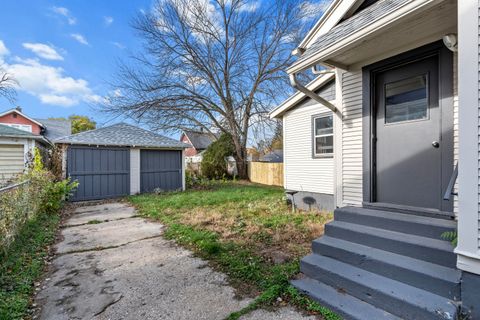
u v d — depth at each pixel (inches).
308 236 168.7
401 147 128.4
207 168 636.7
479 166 72.6
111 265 134.7
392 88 132.7
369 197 138.7
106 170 374.3
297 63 137.5
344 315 86.8
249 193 378.6
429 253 93.7
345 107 151.9
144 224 220.7
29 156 329.1
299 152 267.4
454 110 107.7
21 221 173.8
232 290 107.3
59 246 165.8
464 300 76.7
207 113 627.2
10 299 98.7
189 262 136.7
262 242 160.7
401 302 82.4
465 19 74.2
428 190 118.1
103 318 90.4
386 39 117.0
